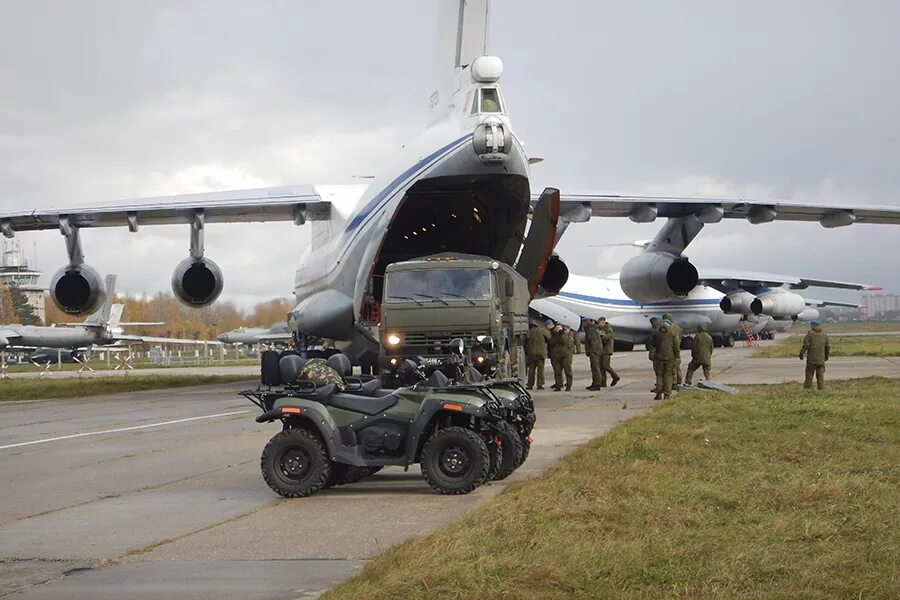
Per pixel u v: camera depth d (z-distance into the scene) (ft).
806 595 18.16
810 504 26.68
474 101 65.31
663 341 66.95
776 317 166.50
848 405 52.75
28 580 21.99
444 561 21.12
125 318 344.49
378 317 69.77
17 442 52.90
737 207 82.79
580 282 162.40
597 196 79.87
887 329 444.14
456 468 32.30
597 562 20.61
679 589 18.81
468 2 70.03
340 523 27.86
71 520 29.32
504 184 66.64
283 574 22.00
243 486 35.27
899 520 24.16
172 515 29.73
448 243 74.13
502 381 36.47
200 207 76.84
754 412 50.39
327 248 82.23
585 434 47.55
